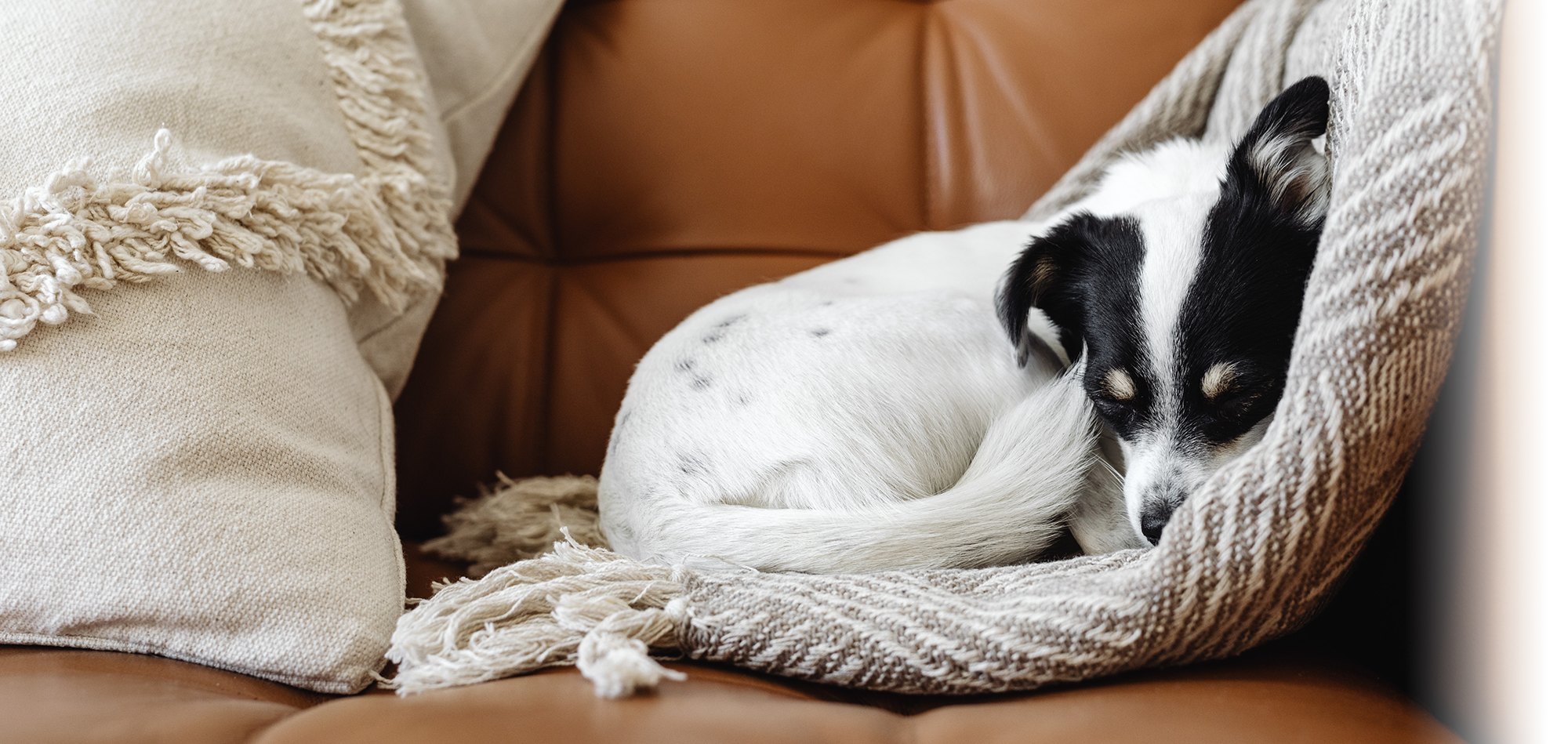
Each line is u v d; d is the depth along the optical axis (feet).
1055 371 4.25
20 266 3.17
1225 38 4.83
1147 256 3.79
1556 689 2.29
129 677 2.85
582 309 5.52
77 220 3.26
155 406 3.19
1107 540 3.81
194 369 3.31
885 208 5.52
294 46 4.33
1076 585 2.75
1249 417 3.61
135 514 3.07
